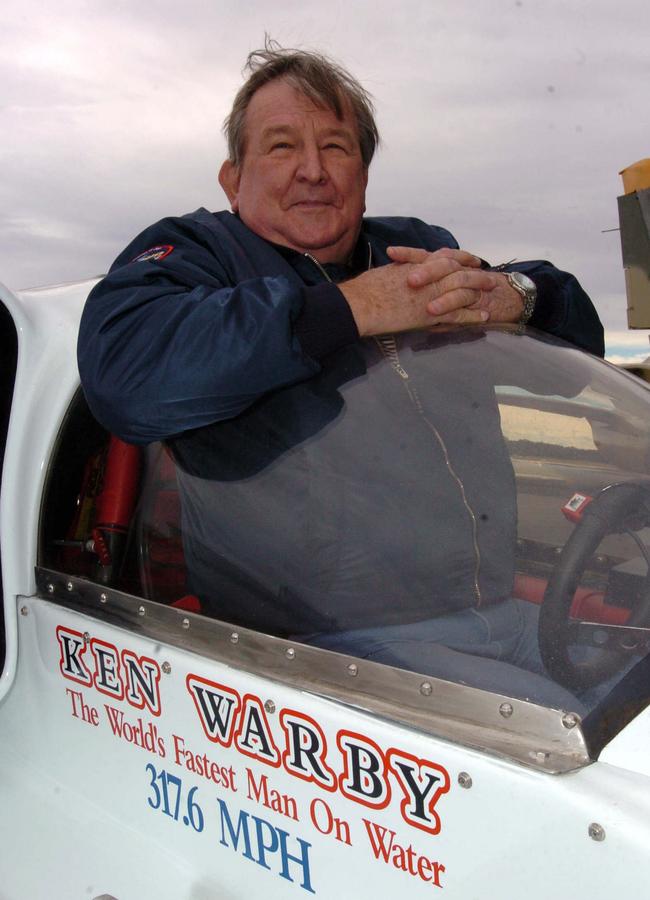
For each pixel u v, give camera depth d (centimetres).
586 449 140
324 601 128
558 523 130
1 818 152
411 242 208
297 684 117
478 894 100
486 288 151
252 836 123
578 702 107
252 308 134
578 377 152
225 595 137
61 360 162
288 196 180
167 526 148
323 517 131
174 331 138
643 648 112
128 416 140
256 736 120
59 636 149
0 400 174
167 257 157
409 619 124
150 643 134
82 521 158
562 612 119
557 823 94
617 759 97
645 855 88
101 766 144
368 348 144
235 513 137
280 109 179
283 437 137
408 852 106
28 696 157
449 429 137
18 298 167
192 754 129
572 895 93
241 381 133
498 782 98
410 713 108
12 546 155
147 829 137
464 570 128
